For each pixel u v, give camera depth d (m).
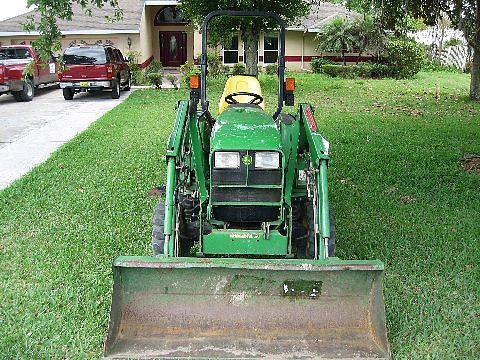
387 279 5.19
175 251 4.60
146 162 9.84
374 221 6.74
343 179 8.60
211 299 3.98
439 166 9.32
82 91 21.19
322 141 4.84
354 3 12.21
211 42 21.81
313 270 3.82
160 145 11.27
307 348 3.80
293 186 5.09
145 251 5.92
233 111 5.31
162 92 21.44
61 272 5.38
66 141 12.41
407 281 5.16
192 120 5.00
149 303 3.97
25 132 13.68
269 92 20.09
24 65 19.47
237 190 4.66
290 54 32.34
